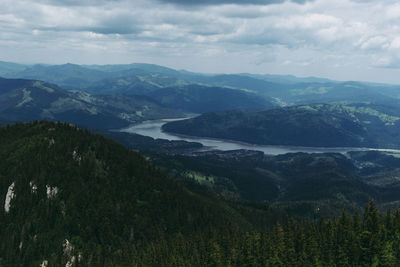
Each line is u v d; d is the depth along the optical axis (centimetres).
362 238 19725
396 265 17938
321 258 19638
